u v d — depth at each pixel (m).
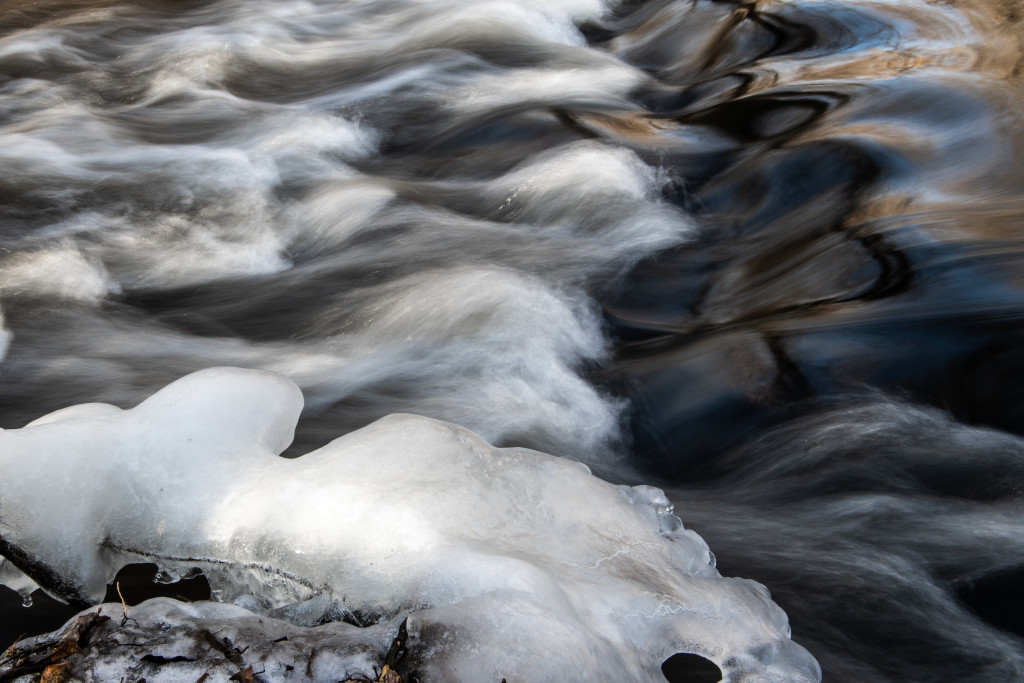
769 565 3.20
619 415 4.52
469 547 2.42
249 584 2.64
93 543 2.76
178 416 2.96
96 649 2.16
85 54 12.01
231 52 11.66
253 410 3.04
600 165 7.39
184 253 7.08
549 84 10.05
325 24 13.10
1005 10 9.16
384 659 2.13
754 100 8.47
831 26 9.76
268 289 6.45
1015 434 3.88
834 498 3.59
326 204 7.57
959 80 7.63
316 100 10.36
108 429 2.91
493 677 2.05
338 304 6.08
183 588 2.79
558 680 2.07
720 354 4.66
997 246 5.02
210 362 5.49
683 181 7.38
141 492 2.79
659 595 2.50
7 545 2.69
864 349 4.40
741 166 7.26
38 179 8.27
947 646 2.82
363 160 8.77
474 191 7.79
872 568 3.16
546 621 2.17
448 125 9.20
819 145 6.93
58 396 5.07
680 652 2.45
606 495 2.84
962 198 5.88
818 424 4.05
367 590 2.41
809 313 4.90
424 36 11.84
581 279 6.12
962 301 4.58
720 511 3.65
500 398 4.71
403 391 4.86
